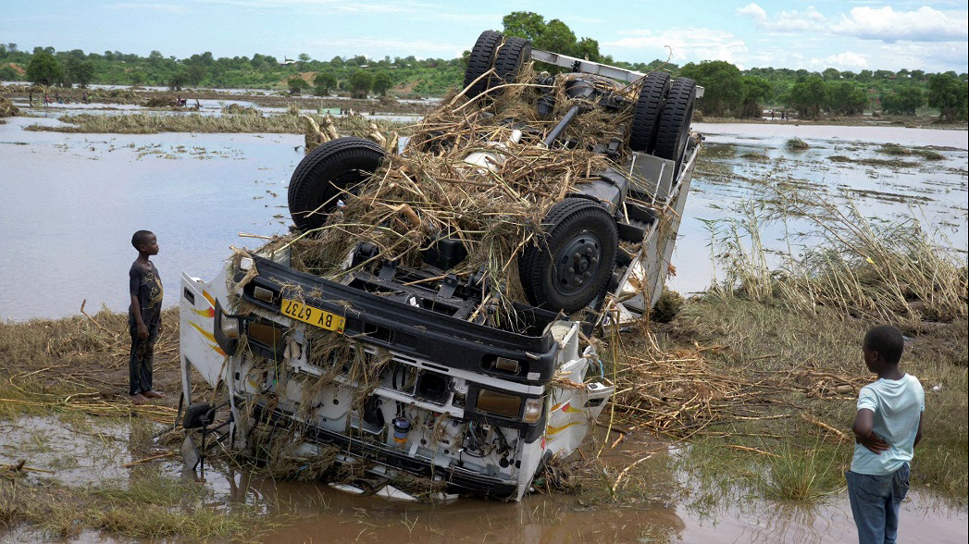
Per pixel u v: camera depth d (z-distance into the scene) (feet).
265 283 16.83
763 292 41.68
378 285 17.83
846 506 18.88
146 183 65.72
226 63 628.69
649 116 27.04
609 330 29.94
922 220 64.95
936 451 22.34
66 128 113.09
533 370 15.38
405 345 15.90
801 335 34.32
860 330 36.35
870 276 43.96
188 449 18.29
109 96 217.36
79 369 23.98
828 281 42.42
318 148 20.56
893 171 109.60
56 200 55.52
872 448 14.17
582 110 28.71
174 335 27.66
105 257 40.27
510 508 17.13
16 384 21.81
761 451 21.72
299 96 295.28
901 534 17.43
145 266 21.57
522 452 16.19
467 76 29.30
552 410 17.03
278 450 17.46
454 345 15.48
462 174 20.53
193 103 206.90
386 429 17.06
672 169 27.20
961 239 58.03
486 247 17.95
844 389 27.09
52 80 302.45
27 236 43.86
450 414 16.05
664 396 25.14
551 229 17.63
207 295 18.19
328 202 20.33
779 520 17.75
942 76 320.91
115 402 21.66
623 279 22.31
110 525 14.80
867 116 349.20
